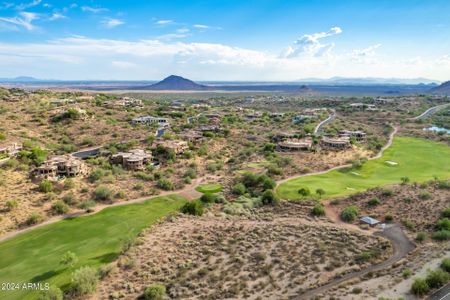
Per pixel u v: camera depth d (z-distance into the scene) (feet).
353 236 194.49
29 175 293.23
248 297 140.67
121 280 155.94
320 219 227.81
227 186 306.96
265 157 399.65
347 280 149.89
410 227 207.41
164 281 155.22
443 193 243.60
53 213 242.17
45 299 137.49
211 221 228.02
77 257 178.40
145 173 334.03
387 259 169.89
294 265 163.84
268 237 195.93
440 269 146.82
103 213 246.88
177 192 295.48
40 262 178.29
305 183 301.43
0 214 229.86
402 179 289.94
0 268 173.99
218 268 164.14
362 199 250.78
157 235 203.92
